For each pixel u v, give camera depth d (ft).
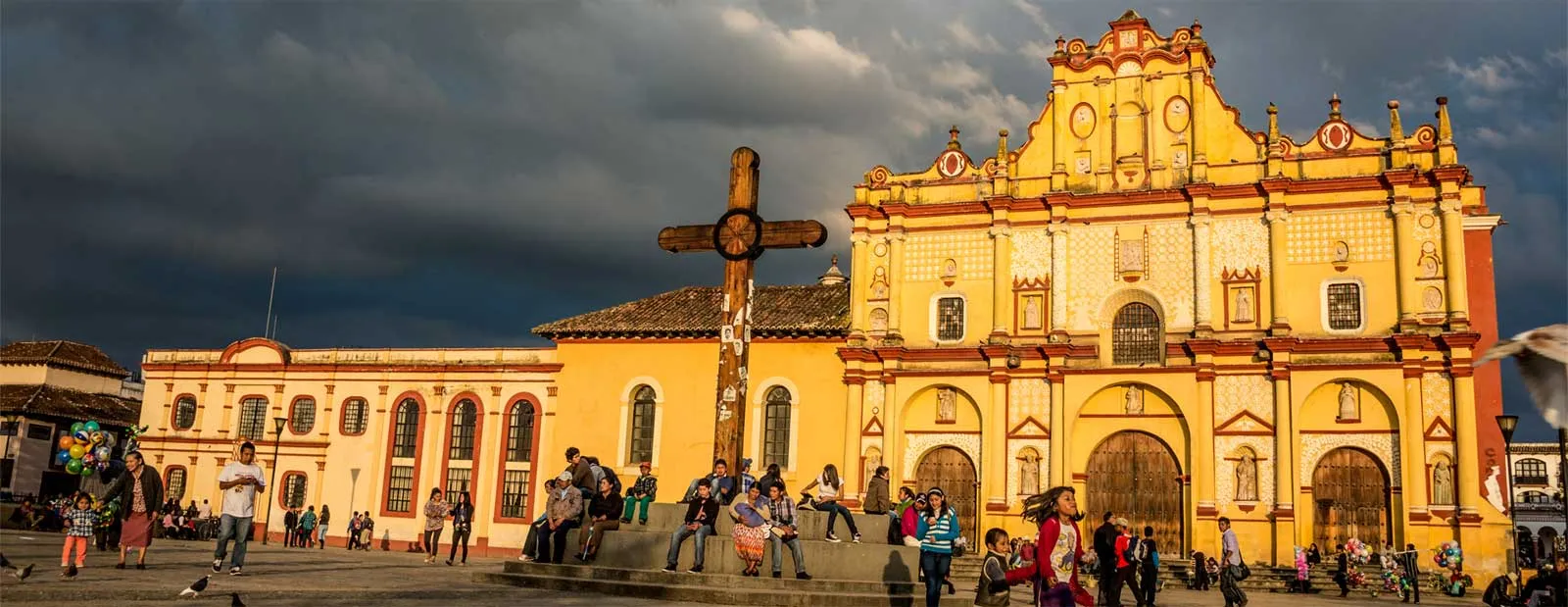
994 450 144.77
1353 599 116.16
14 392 214.28
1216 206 142.00
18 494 201.87
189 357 186.39
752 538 67.56
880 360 151.33
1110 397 143.64
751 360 157.28
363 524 166.40
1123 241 145.69
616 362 164.14
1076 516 48.91
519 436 167.43
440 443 170.50
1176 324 141.59
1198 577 125.29
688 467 157.17
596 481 78.33
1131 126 148.87
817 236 76.13
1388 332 133.39
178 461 181.98
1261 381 136.87
